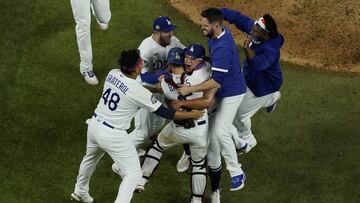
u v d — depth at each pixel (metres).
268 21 31.44
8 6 45.84
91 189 34.81
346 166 36.91
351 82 42.62
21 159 36.09
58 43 43.78
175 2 47.78
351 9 47.62
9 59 42.25
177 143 32.66
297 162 37.09
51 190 34.50
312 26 46.47
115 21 45.75
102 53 43.53
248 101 34.59
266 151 37.72
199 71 30.67
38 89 40.44
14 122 38.19
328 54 44.69
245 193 35.28
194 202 33.56
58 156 36.50
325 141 38.41
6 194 34.03
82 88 40.88
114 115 30.20
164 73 31.34
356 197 35.12
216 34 30.33
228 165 34.22
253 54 31.28
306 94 41.50
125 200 30.88
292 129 39.09
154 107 29.98
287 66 43.66
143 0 47.72
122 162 31.05
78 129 38.22
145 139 35.16
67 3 46.72
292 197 35.06
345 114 40.16
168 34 33.00
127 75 29.78
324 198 35.03
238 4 47.94
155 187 35.19
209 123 33.09
